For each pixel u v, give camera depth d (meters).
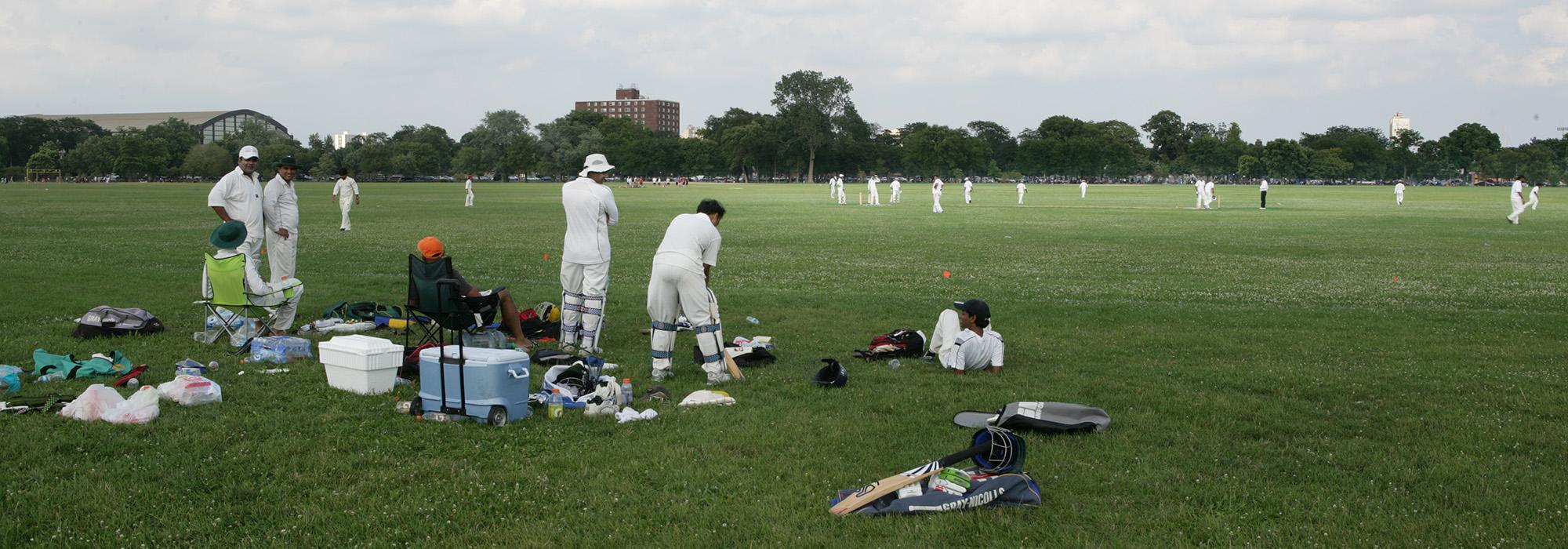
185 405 8.07
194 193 78.44
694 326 9.47
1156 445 7.38
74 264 20.81
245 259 10.86
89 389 7.86
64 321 12.77
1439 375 9.97
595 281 10.93
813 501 6.16
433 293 10.12
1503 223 41.69
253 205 13.33
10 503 5.90
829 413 8.27
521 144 171.88
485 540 5.56
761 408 8.38
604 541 5.54
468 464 6.80
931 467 6.18
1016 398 8.81
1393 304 16.03
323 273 19.70
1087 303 15.69
